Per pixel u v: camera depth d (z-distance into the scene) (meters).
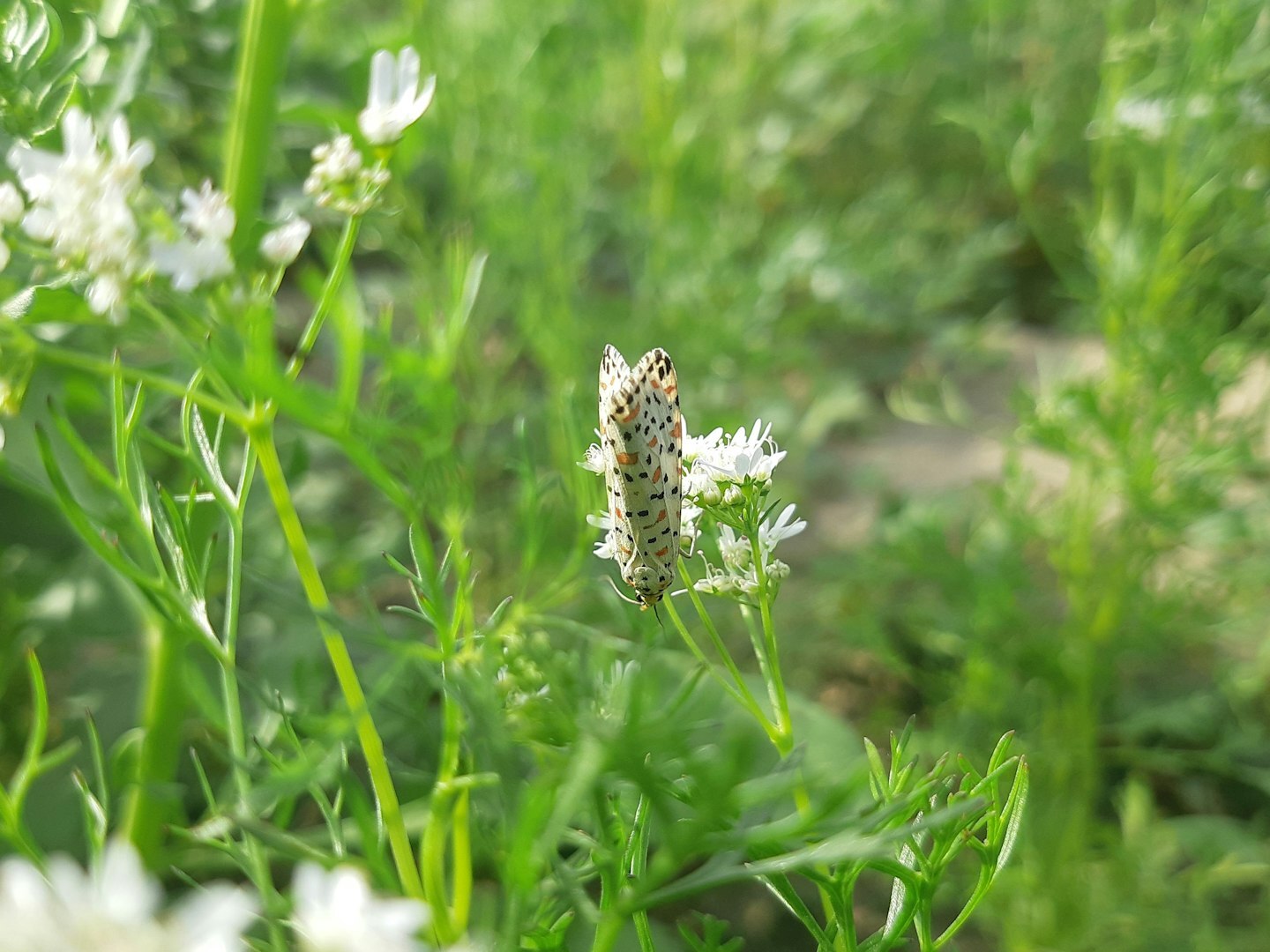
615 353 0.13
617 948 0.14
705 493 0.11
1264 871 0.23
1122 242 0.23
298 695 0.13
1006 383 0.39
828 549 0.30
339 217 0.23
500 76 0.30
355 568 0.23
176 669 0.17
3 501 0.20
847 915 0.11
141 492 0.11
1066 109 0.34
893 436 0.37
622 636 0.20
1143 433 0.22
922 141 0.45
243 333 0.10
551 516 0.14
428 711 0.15
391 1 0.36
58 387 0.17
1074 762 0.24
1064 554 0.24
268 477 0.11
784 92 0.39
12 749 0.20
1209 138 0.21
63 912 0.07
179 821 0.17
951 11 0.36
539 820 0.09
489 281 0.28
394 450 0.12
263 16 0.16
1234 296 0.25
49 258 0.10
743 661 0.27
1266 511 0.23
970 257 0.38
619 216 0.35
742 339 0.31
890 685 0.28
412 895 0.11
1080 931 0.22
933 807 0.11
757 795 0.09
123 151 0.10
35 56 0.12
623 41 0.34
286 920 0.10
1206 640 0.25
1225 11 0.20
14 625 0.19
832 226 0.35
